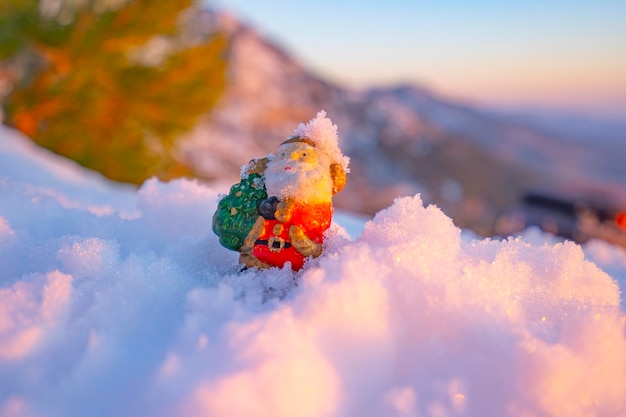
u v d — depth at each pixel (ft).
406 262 0.65
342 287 0.60
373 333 0.59
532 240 1.15
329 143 0.72
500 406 0.55
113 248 0.74
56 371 0.53
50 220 0.95
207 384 0.49
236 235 0.70
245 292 0.66
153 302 0.63
